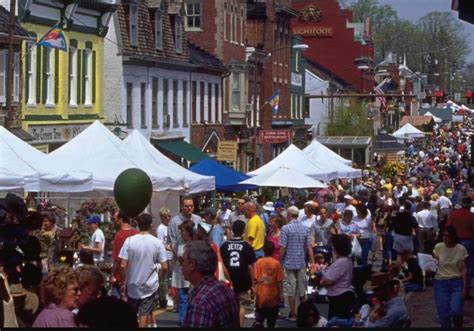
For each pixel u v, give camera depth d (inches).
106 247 912.3
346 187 1861.5
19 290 506.9
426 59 6609.3
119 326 304.2
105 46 1811.0
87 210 1083.3
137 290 658.8
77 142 980.6
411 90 5885.8
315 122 3735.2
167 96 2091.5
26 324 503.8
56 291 418.9
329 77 3806.6
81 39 1657.2
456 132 5315.0
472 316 801.6
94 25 1717.5
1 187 799.7
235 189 1405.0
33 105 1472.7
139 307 661.9
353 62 4483.3
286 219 971.9
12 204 560.1
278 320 826.2
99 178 943.7
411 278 995.3
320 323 555.2
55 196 1284.4
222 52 2509.8
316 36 4530.0
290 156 1531.7
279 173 1406.3
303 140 2824.8
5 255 506.0
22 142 865.5
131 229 706.8
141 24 1936.5
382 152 3240.7
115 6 1754.4
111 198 1128.8
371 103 3912.4
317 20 4525.1
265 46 2965.1
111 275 740.0
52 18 1533.0
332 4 4522.6
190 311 405.7
